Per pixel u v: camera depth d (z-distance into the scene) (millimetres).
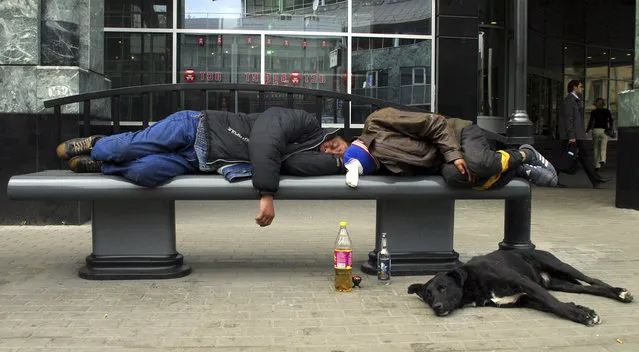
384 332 3527
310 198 4312
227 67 10297
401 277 4723
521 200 4734
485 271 3988
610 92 26359
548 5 22688
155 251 4656
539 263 4320
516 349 3268
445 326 3633
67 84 6832
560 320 3740
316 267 5098
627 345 3324
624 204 8656
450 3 9953
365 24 10414
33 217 6945
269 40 10367
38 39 6879
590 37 25109
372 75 10445
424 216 4801
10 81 6824
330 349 3260
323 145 4578
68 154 4465
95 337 3402
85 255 5445
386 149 4293
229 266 5102
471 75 10062
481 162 4113
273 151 4102
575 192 11055
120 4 10008
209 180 4234
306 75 10422
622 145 8602
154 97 10070
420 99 10336
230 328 3574
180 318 3738
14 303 4008
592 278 4301
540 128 23203
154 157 4164
